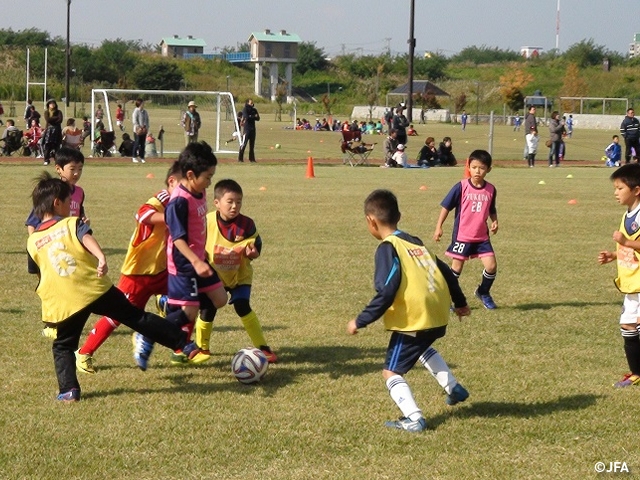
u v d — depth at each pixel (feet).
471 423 18.40
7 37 349.61
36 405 19.30
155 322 20.08
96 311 19.63
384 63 365.81
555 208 59.62
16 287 32.01
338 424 18.28
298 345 24.90
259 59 331.77
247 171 87.66
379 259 17.70
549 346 25.08
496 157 115.03
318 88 353.10
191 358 21.35
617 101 260.01
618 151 102.53
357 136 103.24
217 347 24.66
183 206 20.85
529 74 310.65
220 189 22.43
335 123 188.65
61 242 19.22
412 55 154.20
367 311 17.31
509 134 180.86
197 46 439.63
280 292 32.04
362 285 33.40
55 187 19.74
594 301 31.32
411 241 18.10
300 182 76.13
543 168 98.17
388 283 17.37
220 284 22.15
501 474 15.72
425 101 261.03
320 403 19.70
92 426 17.97
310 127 191.83
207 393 20.39
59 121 87.20
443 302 17.92
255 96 317.42
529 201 63.87
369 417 18.74
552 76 322.14
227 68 351.46
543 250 42.24
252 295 31.50
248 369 20.94
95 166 89.10
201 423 18.25
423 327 17.63
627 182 20.68
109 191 65.36
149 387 20.85
